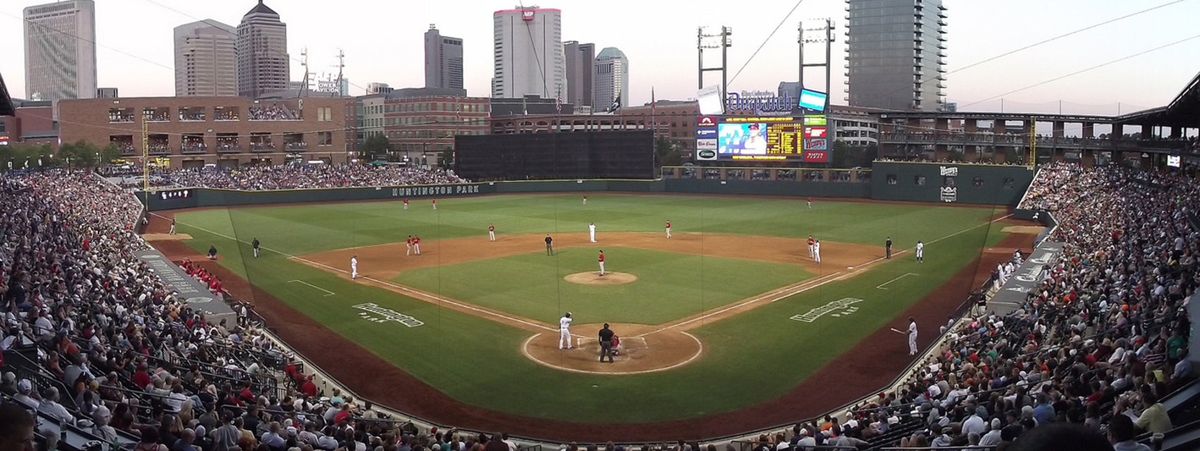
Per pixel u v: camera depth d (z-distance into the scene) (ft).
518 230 246.68
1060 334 92.48
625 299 145.69
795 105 384.68
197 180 342.44
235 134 453.58
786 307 139.74
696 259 189.88
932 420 68.44
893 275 170.30
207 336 106.52
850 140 653.71
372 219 279.28
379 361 109.50
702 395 95.81
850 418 81.61
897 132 409.28
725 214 291.99
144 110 432.66
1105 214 208.23
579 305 141.08
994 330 108.17
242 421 60.39
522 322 129.49
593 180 377.09
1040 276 149.18
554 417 88.74
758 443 74.69
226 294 147.43
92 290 107.14
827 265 182.60
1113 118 363.15
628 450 77.05
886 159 409.90
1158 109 252.42
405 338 120.78
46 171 332.80
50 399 51.34
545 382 100.48
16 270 97.40
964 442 54.90
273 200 340.39
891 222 268.21
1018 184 322.75
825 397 95.09
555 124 654.12
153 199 314.14
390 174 378.94
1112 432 28.43
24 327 73.56
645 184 380.99
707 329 124.98
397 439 66.74
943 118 395.75
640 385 99.30
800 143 352.90
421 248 209.67
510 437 82.79
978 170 329.72
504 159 380.58
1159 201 199.00
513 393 96.58
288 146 469.57
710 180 377.50
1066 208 257.34
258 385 87.86
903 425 73.05
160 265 166.71
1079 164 327.88
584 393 96.48
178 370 83.71
